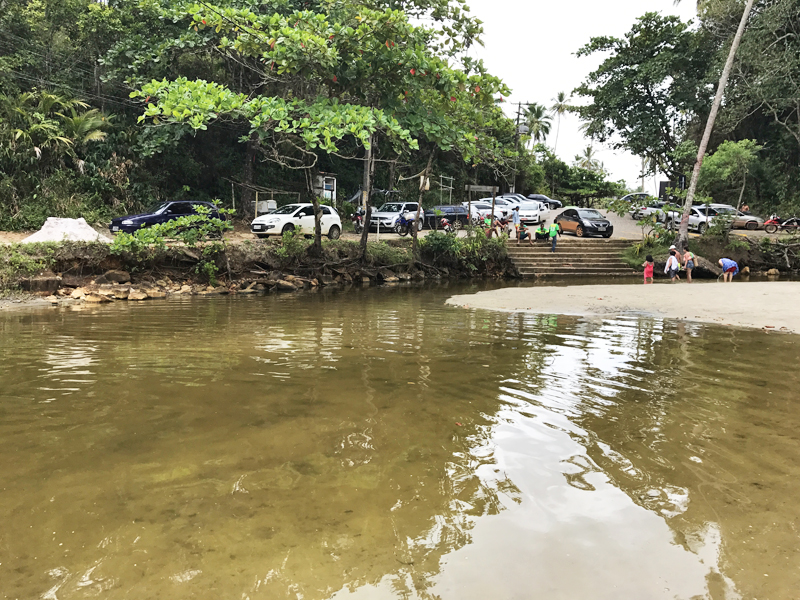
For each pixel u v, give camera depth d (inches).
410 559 95.7
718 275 903.7
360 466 135.0
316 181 1227.2
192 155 1105.4
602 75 1499.8
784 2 1093.1
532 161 1969.7
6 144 801.6
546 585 88.4
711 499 119.0
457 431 160.2
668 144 1507.1
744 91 1189.1
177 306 494.0
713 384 216.5
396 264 820.0
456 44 607.8
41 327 360.8
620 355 273.0
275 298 576.7
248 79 967.0
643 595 85.8
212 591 86.1
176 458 138.9
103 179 905.5
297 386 208.8
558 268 940.6
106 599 83.8
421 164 1423.5
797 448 148.6
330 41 554.3
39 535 102.3
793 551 98.8
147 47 941.2
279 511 112.1
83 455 140.3
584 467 135.5
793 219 1144.2
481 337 326.3
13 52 972.6
